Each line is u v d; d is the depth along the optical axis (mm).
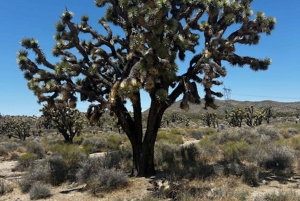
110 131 42500
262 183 9008
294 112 78000
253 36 9922
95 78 10102
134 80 8047
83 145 21766
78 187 9750
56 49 10016
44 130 47781
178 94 9695
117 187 8914
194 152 13312
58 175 10789
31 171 11578
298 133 24844
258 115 40531
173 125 54344
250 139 17750
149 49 8359
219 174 9586
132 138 10461
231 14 9531
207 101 10445
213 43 9000
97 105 10711
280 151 11391
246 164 11445
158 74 8562
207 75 9000
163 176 9859
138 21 8016
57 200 8336
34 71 9727
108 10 11188
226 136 18453
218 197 7219
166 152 13414
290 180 9352
